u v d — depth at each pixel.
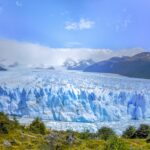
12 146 81.69
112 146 59.56
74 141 88.19
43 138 90.94
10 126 99.12
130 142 93.38
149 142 101.94
